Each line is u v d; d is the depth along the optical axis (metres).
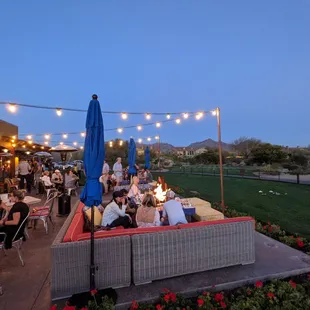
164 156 45.47
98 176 2.77
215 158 39.06
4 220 3.77
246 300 2.63
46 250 4.20
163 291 2.77
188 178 20.17
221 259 3.34
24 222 3.75
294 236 4.73
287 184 14.91
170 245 3.11
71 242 2.83
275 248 4.02
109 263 2.90
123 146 33.34
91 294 2.60
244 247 3.45
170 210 3.91
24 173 10.47
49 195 8.37
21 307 2.62
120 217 4.05
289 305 2.49
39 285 3.05
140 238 2.99
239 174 22.39
